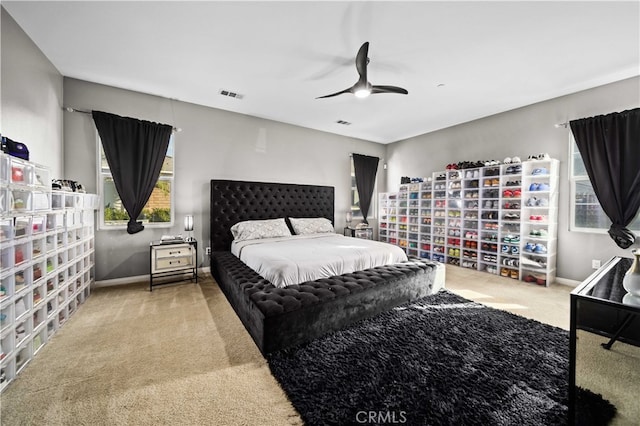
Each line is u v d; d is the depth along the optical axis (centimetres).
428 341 201
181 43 240
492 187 387
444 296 298
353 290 228
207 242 394
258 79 308
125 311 254
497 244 383
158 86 325
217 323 231
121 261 336
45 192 195
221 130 402
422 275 290
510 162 376
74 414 131
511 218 374
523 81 309
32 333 175
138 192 327
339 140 539
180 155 370
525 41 235
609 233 299
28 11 199
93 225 301
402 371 165
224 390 150
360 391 148
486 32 223
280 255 272
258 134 437
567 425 124
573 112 338
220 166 402
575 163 341
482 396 144
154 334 211
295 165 480
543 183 356
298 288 223
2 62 198
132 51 253
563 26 214
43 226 191
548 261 338
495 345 195
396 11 200
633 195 286
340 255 279
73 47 246
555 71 286
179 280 351
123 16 206
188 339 204
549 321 238
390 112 412
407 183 519
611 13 198
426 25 215
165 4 194
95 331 215
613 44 237
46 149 261
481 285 340
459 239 434
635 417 126
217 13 203
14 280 158
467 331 217
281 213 454
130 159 324
